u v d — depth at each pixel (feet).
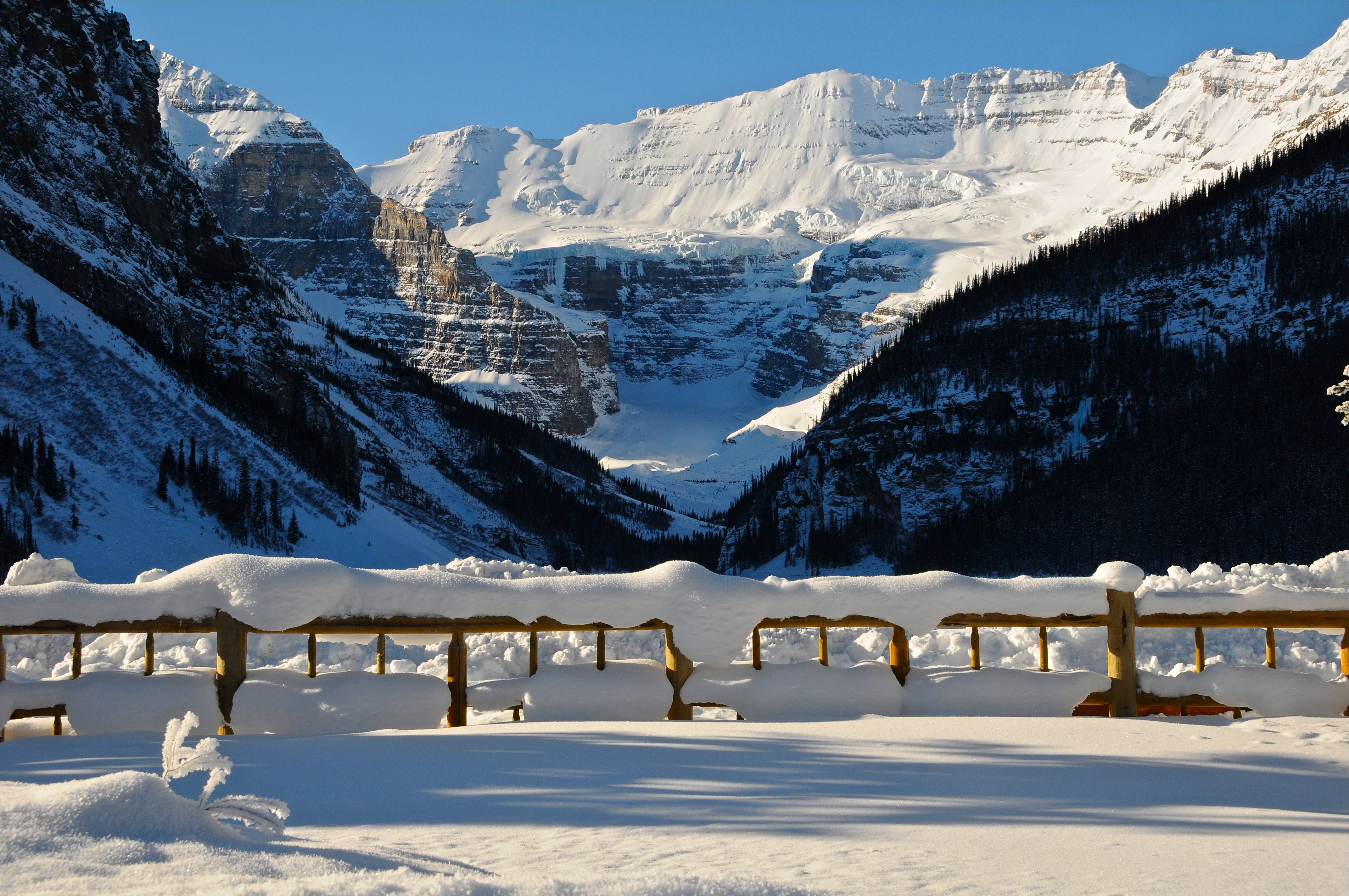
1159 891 16.76
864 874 17.60
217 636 33.68
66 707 32.50
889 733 31.27
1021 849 19.33
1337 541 326.03
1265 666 37.37
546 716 34.37
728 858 18.61
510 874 17.15
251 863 13.71
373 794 23.73
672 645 34.94
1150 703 36.68
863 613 35.55
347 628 33.83
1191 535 355.77
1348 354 413.59
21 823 13.85
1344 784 25.54
